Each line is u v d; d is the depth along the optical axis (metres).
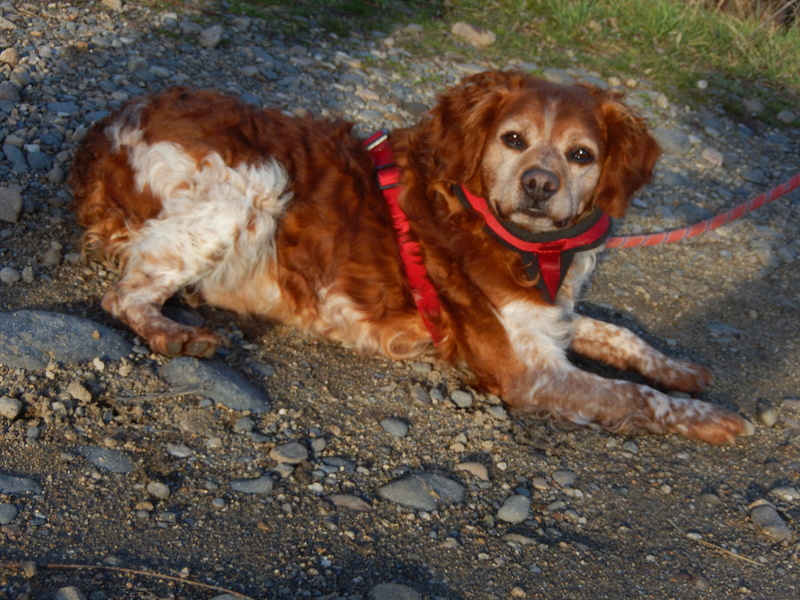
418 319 1.44
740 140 2.07
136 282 1.40
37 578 1.16
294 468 1.29
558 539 1.27
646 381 1.49
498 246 1.40
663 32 2.51
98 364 1.33
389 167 1.45
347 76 1.92
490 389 1.44
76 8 1.86
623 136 1.40
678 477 1.36
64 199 1.51
